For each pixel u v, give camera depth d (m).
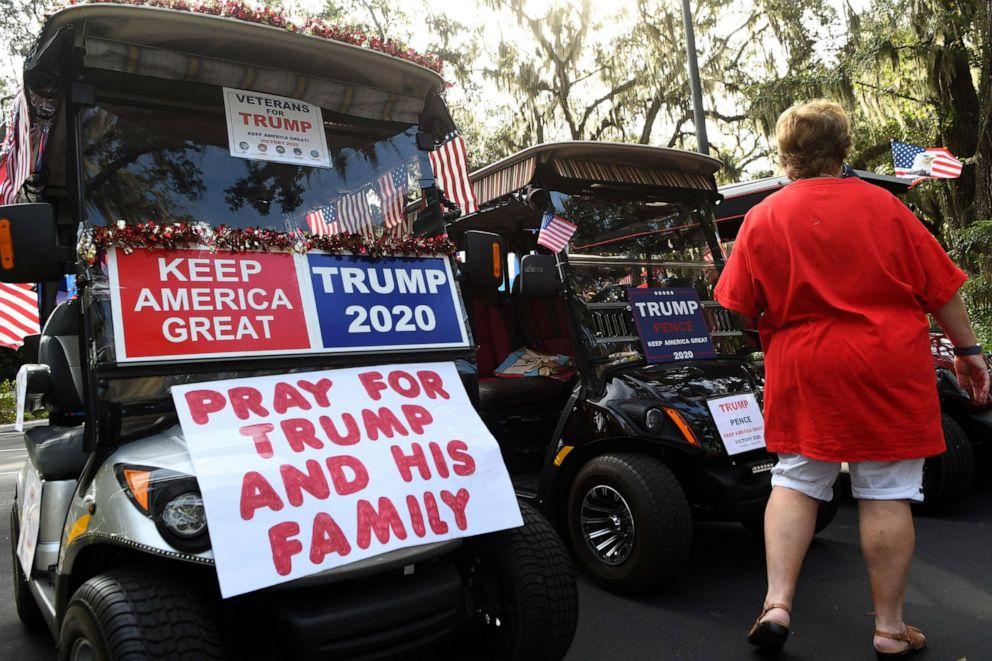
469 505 2.66
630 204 4.95
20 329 4.60
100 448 2.49
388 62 3.32
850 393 2.70
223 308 2.72
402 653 2.45
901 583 2.89
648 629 3.51
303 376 2.76
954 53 13.77
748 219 3.02
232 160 2.98
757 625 2.91
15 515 3.88
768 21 17.86
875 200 2.81
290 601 2.38
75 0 2.82
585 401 4.21
